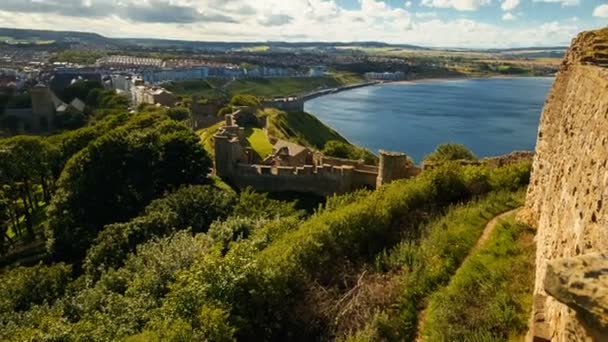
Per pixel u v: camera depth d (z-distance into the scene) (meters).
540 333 9.15
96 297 19.91
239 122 86.00
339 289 16.02
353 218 18.61
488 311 12.38
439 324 12.57
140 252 24.08
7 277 25.61
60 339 15.09
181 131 49.03
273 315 14.73
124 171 43.28
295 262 16.09
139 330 15.29
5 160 50.53
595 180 7.67
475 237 17.34
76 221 39.84
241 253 15.90
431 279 15.00
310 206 43.84
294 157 54.38
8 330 18.61
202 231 31.56
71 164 43.12
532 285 13.30
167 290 18.45
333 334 13.80
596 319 3.95
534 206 17.03
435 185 22.64
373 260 17.44
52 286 25.12
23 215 52.66
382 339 12.80
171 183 44.09
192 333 12.46
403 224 19.78
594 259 4.32
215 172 50.44
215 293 14.36
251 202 34.62
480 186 23.03
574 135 11.09
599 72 10.11
